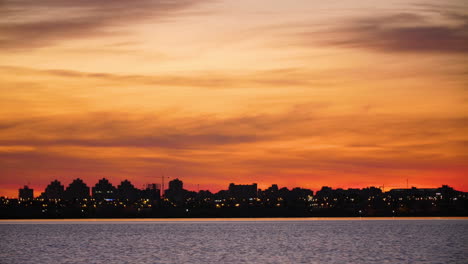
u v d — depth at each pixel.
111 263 148.25
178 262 150.38
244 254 171.62
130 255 169.00
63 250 188.62
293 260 154.75
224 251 182.50
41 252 181.00
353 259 156.62
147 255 168.75
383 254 170.25
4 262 151.75
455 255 166.88
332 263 147.25
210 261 152.62
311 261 152.25
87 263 148.50
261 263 147.88
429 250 183.38
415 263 147.50
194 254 172.00
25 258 161.50
